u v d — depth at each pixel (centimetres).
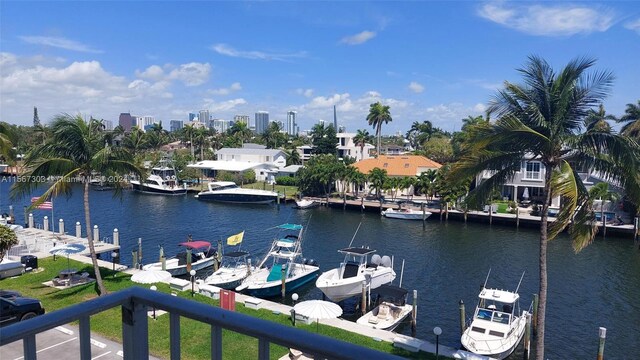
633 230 4572
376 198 7025
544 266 1602
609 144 1429
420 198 7075
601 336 1808
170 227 5103
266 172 9119
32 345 217
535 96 1559
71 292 2328
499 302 2308
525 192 6172
